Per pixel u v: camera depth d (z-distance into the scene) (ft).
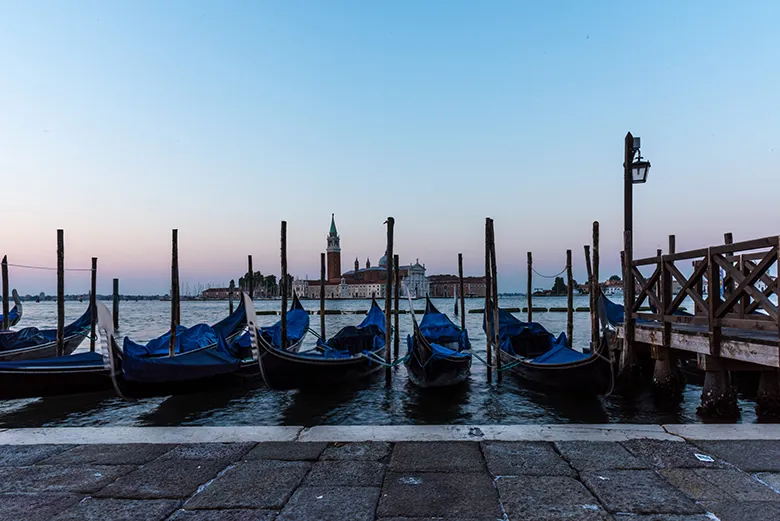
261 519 11.21
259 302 536.01
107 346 31.58
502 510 11.57
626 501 11.93
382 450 15.66
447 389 41.22
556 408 35.94
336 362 40.24
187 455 15.39
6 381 33.14
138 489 12.91
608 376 34.06
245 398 40.14
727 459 14.55
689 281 29.43
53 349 57.77
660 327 34.40
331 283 548.72
